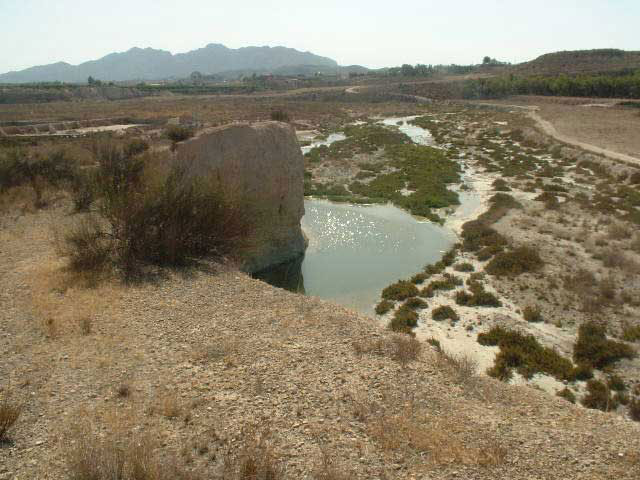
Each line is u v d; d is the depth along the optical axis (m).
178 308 10.38
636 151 36.72
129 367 7.95
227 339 9.12
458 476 5.79
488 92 107.44
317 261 18.44
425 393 7.79
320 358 8.60
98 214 16.81
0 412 6.15
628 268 15.89
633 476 5.94
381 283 16.41
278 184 17.67
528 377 10.68
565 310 13.66
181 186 14.10
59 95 104.50
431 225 22.81
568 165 35.34
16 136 43.09
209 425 6.55
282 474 5.63
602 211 22.72
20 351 8.17
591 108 70.31
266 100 105.94
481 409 7.57
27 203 18.41
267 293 11.60
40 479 5.32
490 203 25.92
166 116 65.19
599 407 9.60
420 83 136.25
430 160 37.09
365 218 23.86
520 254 17.34
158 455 5.88
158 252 13.04
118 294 10.79
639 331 12.17
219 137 16.58
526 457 6.25
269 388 7.55
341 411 7.05
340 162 36.94
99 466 5.42
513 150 43.03
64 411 6.64
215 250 14.33
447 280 15.99
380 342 9.44
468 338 12.49
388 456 6.10
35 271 11.60
